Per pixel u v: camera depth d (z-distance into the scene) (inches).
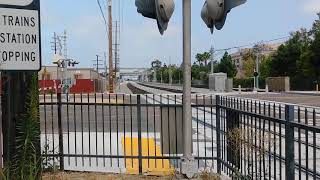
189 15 274.1
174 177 290.5
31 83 205.0
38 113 210.5
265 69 3865.7
